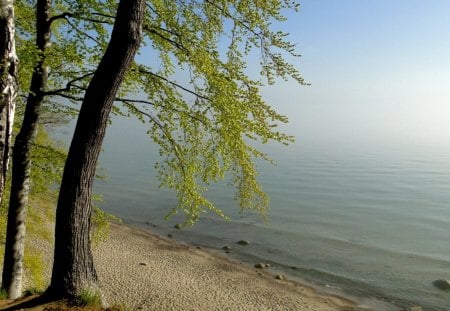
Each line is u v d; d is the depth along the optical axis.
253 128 6.32
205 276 22.55
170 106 6.85
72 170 5.27
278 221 40.56
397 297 21.56
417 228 40.38
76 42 6.60
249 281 22.27
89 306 5.23
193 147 7.29
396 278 24.66
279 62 6.29
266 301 19.41
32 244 22.77
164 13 6.36
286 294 20.69
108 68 5.06
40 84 6.86
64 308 5.04
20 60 5.28
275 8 6.11
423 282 24.02
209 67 6.01
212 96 6.66
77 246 5.37
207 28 6.78
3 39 3.91
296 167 107.25
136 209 45.88
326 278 24.33
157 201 51.34
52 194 9.15
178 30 6.44
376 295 21.77
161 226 37.34
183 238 32.62
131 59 5.15
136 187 62.66
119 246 27.67
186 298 18.77
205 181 7.57
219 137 6.96
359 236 36.09
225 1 6.25
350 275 25.06
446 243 34.41
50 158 7.96
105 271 21.64
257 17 6.10
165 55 7.25
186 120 7.03
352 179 84.00
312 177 85.62
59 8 7.29
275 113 6.41
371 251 30.91
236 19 6.29
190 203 7.60
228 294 19.89
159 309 17.19
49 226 13.99
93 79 5.18
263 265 25.83
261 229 36.59
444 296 21.83
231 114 6.25
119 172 81.19
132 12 4.97
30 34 7.20
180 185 7.61
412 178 88.69
